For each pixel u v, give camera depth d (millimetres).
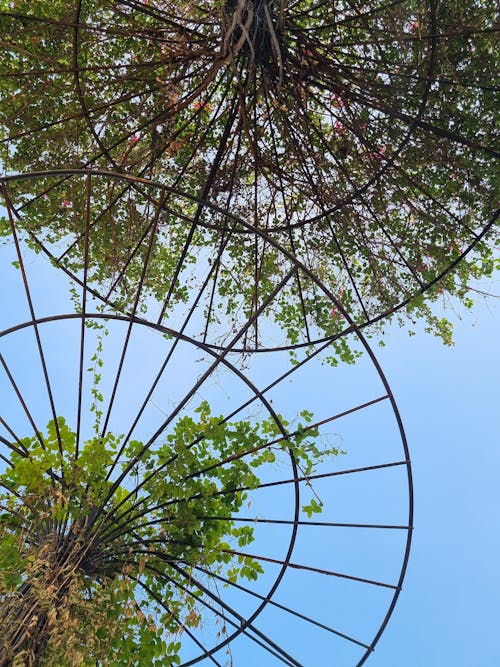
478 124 6469
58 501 4395
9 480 4930
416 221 7375
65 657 3830
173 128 7188
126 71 6871
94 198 7352
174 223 7746
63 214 7254
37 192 6957
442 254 7266
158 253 7875
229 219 7703
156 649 4887
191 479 5020
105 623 4332
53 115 6777
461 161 6609
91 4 6406
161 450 5090
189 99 5809
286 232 7840
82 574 4297
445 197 7109
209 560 5000
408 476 5023
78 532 4430
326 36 6695
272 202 7586
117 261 7359
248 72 5824
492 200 6656
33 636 3766
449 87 6344
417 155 6809
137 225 7578
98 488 4855
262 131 6801
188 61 6113
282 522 5109
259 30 5230
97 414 5520
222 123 7605
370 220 7465
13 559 4195
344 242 7746
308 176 7102
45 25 6328
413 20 6156
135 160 7203
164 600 5363
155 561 5066
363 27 6043
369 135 7066
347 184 7395
